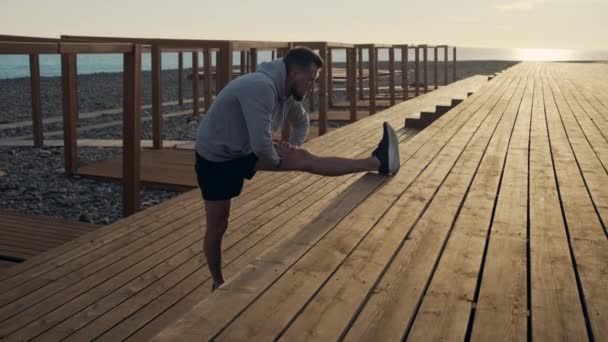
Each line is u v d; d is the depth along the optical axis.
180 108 20.39
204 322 1.98
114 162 9.66
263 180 6.20
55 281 3.78
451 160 4.94
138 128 5.98
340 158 3.87
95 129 15.20
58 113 19.05
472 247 2.77
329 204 3.50
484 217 3.27
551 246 2.79
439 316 2.05
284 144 3.59
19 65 73.88
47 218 6.30
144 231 4.73
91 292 3.62
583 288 2.29
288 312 2.07
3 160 10.57
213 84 26.25
